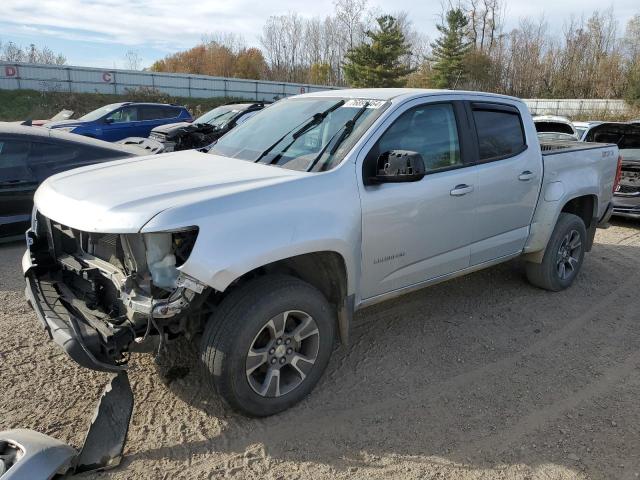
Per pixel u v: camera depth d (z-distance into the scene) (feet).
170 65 242.17
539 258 16.80
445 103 13.39
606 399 11.46
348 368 12.52
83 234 10.52
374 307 15.99
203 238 8.89
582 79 183.11
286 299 9.94
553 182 16.20
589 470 9.32
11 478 7.76
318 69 219.61
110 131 49.32
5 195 20.21
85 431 10.00
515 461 9.52
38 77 126.21
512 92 195.72
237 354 9.54
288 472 9.15
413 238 12.33
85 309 10.02
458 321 15.14
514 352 13.46
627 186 26.86
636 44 164.66
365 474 9.14
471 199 13.50
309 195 10.32
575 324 15.15
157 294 9.09
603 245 23.88
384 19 171.12
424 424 10.50
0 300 15.71
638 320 15.55
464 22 184.34
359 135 11.59
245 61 227.20
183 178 10.66
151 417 10.47
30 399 10.89
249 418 10.48
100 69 132.26
